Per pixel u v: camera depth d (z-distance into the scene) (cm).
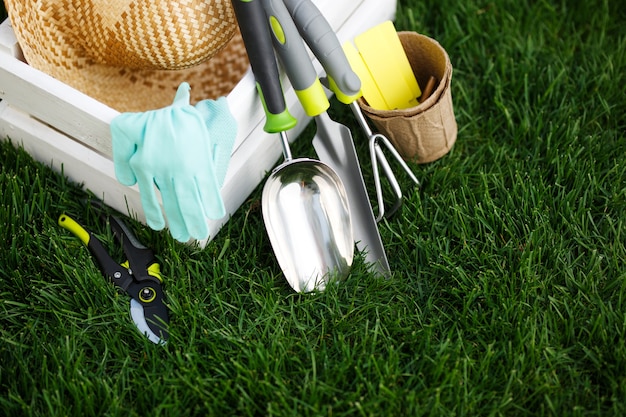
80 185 143
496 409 117
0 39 124
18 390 122
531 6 170
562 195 140
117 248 137
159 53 122
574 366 122
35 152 143
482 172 144
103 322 128
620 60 158
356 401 118
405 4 169
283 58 120
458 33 164
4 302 129
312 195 134
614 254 131
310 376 122
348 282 133
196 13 119
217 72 143
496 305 129
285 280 134
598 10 167
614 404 117
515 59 162
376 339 126
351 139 133
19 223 139
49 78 120
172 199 114
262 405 120
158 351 125
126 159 113
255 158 136
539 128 149
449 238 138
